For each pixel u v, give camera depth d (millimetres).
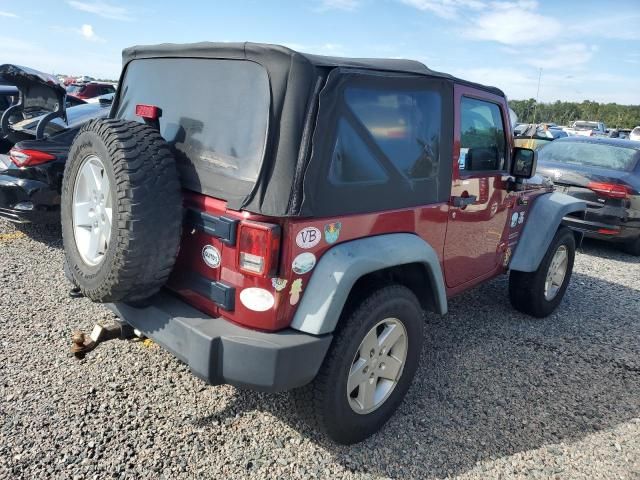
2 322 3852
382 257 2617
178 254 2531
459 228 3465
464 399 3422
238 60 2486
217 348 2330
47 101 5789
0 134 6617
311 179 2289
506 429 3139
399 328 2920
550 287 4859
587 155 7852
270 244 2232
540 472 2793
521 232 4449
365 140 2588
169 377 3328
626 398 3607
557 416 3320
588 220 7301
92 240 2594
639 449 3055
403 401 3328
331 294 2391
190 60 2764
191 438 2801
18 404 2938
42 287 4547
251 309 2354
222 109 2525
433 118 3049
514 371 3848
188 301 2645
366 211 2641
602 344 4434
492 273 4160
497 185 3811
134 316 2684
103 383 3211
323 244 2441
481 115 3549
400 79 2770
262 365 2299
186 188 2568
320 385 2561
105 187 2469
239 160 2393
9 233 6055
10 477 2426
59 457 2572
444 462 2811
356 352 2648
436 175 3129
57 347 3576
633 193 7133
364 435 2893
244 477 2572
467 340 4301
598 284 6164
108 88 18312
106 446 2680
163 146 2465
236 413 3041
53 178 5469
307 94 2277
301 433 2924
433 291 3121
